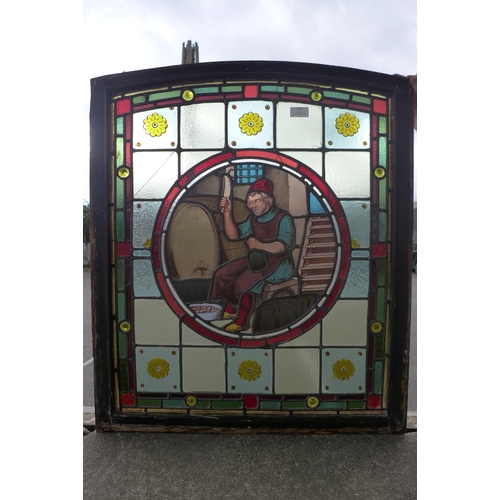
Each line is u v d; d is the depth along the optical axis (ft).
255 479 4.15
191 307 4.96
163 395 5.00
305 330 4.94
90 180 4.85
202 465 4.36
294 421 4.90
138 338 4.99
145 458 4.47
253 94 4.82
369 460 4.44
